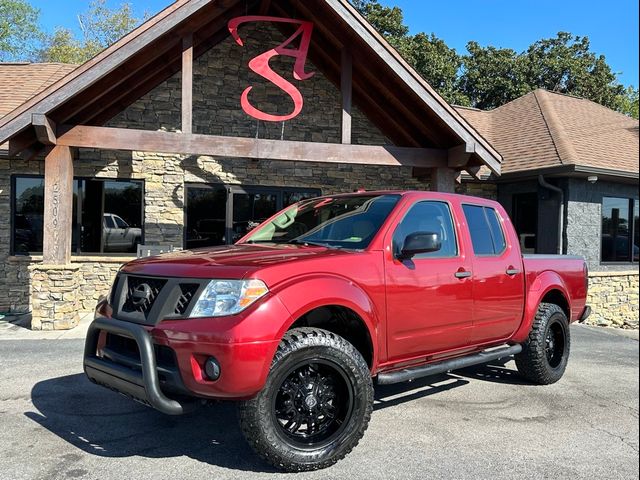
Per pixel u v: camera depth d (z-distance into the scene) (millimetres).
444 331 4590
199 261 3750
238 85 11594
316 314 4043
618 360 7395
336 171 12109
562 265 6180
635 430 4516
